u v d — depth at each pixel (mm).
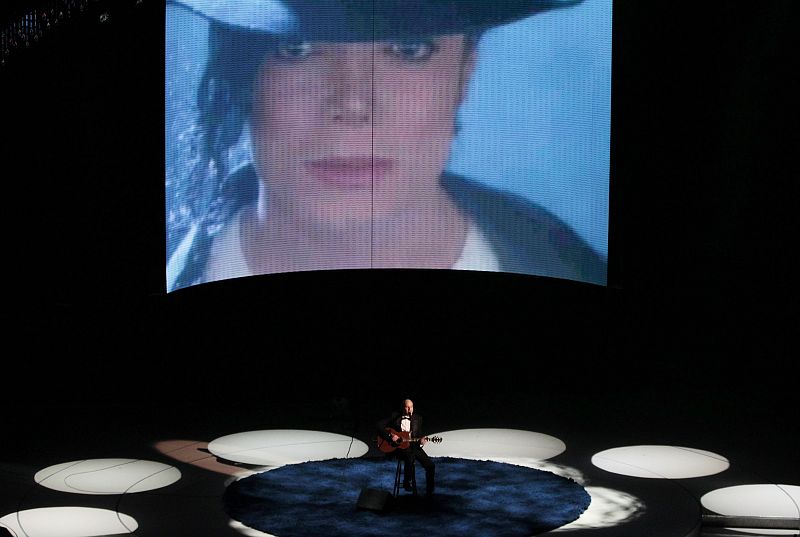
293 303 26344
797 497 18516
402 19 23766
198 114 23172
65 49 22984
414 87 23891
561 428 23156
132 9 22625
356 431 22922
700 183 25672
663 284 26234
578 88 23906
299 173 23859
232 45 23328
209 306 25797
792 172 25500
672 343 26734
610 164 24188
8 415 24234
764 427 23219
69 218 23891
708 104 25328
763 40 25031
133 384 25469
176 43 22828
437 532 16312
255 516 17016
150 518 17109
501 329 26828
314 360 26531
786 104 25203
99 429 22969
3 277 24203
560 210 24062
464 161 24062
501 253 24156
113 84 23094
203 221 23359
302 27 23625
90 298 24469
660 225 25797
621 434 22656
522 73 23875
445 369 26875
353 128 23891
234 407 25203
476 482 18969
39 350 24828
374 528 16484
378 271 26578
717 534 17266
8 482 19062
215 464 20297
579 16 23766
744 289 26344
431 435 22547
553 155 23969
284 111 23688
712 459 20766
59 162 23609
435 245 24203
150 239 23125
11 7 22000
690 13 24844
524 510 17422
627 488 18922
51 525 16719
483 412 24609
